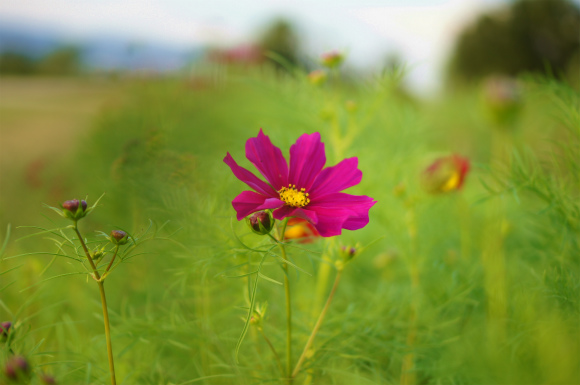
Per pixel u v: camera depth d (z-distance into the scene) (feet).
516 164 1.38
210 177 1.44
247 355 1.39
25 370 0.98
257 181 1.08
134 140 1.62
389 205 1.83
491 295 1.45
